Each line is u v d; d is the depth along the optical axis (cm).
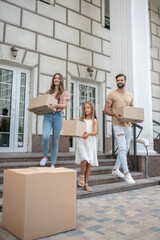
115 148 468
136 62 470
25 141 505
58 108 304
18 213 157
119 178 347
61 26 570
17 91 507
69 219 174
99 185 318
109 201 262
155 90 755
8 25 487
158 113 749
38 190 158
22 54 499
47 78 532
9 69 500
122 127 322
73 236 162
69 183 177
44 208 160
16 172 164
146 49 493
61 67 557
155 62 774
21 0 511
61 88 320
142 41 489
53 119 310
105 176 344
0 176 272
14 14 498
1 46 474
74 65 582
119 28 496
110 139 613
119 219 200
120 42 490
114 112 327
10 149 485
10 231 166
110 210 227
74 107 593
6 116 489
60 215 169
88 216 208
